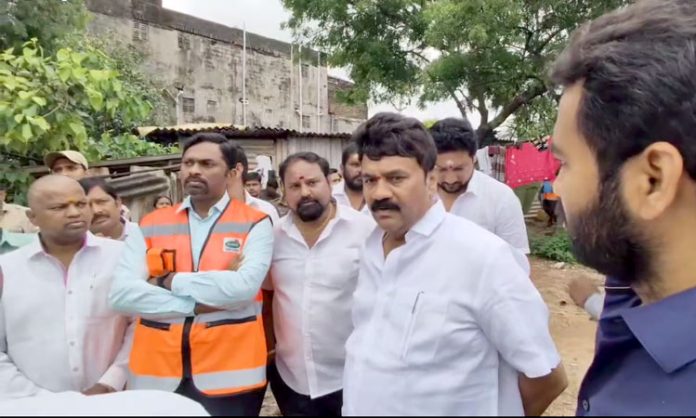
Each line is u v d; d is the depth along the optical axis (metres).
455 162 3.08
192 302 2.21
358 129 1.78
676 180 0.76
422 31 9.80
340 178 6.47
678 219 0.79
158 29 16.73
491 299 1.54
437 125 3.13
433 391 1.52
